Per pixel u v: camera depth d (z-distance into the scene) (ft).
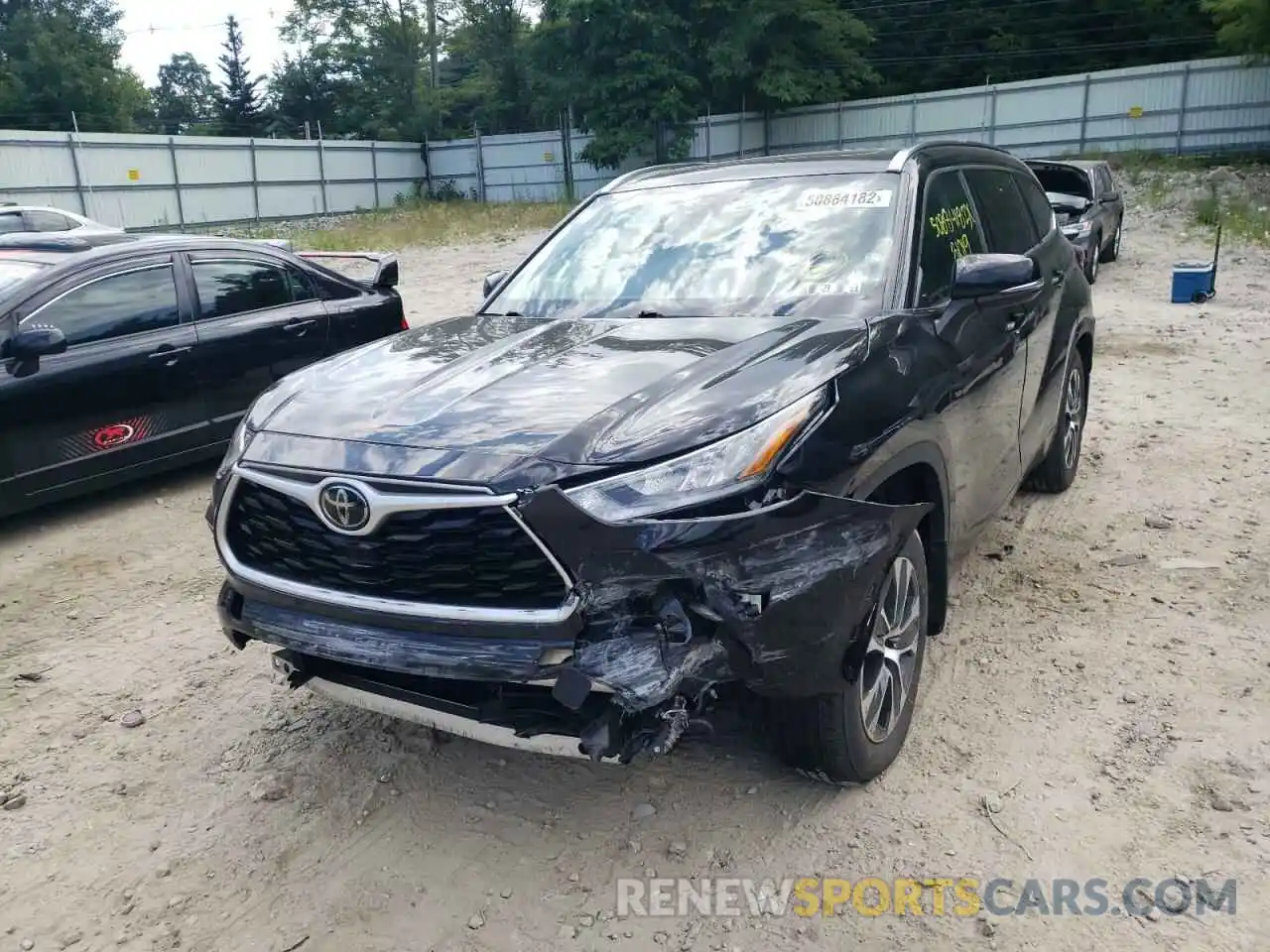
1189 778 10.14
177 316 21.12
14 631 15.14
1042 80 114.52
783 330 10.49
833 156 13.74
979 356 11.82
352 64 176.86
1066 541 16.44
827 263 11.82
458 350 11.07
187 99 259.60
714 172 14.24
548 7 127.65
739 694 9.31
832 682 8.76
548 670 7.97
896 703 10.28
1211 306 41.47
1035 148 116.88
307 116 199.52
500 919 8.77
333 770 11.12
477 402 9.29
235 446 9.89
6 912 9.14
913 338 10.62
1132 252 61.16
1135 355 31.91
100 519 20.13
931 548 11.02
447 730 8.99
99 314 19.94
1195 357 31.27
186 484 22.33
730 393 8.89
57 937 8.82
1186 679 12.00
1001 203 15.19
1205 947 8.04
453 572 8.32
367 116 178.50
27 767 11.48
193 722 12.33
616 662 7.86
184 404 21.02
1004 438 13.23
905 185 12.56
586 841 9.70
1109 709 11.46
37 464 18.83
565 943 8.47
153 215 114.11
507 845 9.72
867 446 9.07
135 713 12.42
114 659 14.08
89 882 9.52
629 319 11.72
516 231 88.07
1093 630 13.37
